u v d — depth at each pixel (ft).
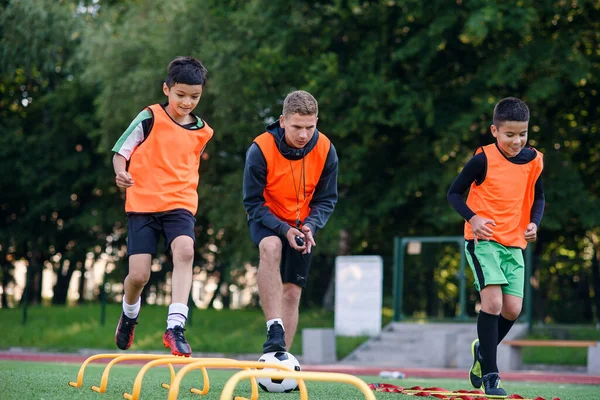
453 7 121.49
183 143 32.37
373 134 131.23
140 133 31.96
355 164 129.70
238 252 149.18
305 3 136.77
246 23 136.46
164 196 31.73
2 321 135.03
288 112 32.60
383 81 121.19
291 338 35.12
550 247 161.27
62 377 35.12
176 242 31.17
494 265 31.63
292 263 34.53
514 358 94.63
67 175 202.08
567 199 126.82
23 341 123.85
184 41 148.66
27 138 198.70
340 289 122.52
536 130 133.69
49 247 213.87
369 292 119.75
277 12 136.77
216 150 158.30
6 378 32.14
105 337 123.85
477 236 31.09
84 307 147.84
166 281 191.21
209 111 150.20
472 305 111.55
